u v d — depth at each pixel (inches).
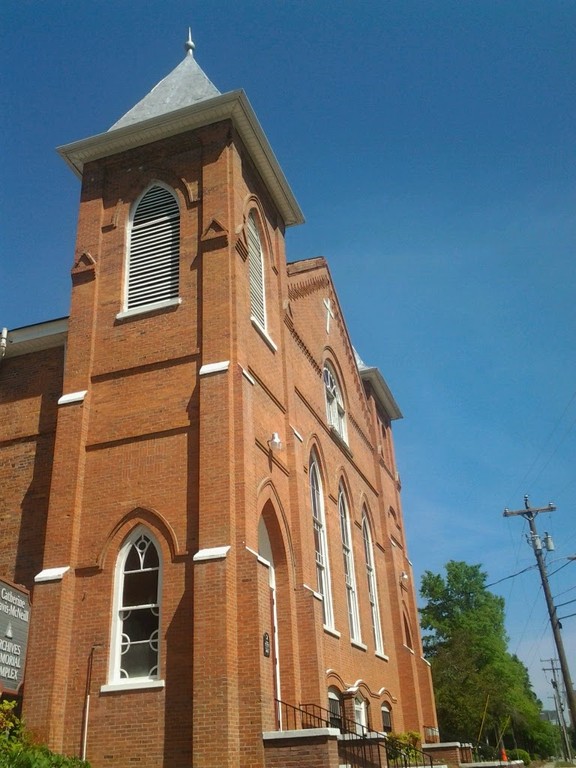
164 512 597.9
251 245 795.4
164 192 765.9
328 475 924.6
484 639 2401.6
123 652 568.4
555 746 3961.6
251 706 514.9
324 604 821.9
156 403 647.8
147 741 523.2
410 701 1064.8
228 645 521.3
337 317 1127.6
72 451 644.7
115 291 724.0
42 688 550.9
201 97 816.9
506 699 2201.0
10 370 780.6
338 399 1069.1
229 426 606.9
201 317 674.8
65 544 606.9
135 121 823.7
